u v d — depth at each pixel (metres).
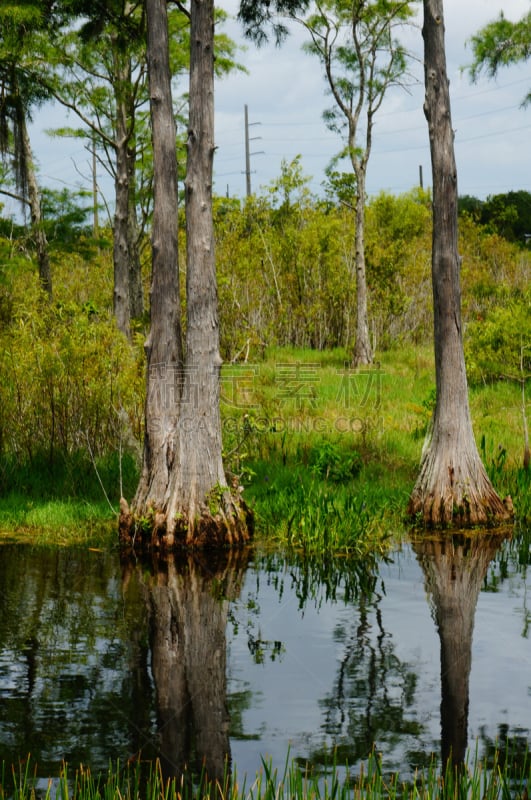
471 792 4.03
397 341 26.11
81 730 4.70
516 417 15.00
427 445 10.32
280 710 4.96
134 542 8.91
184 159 21.88
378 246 25.86
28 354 11.30
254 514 9.55
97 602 7.02
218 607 6.93
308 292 25.92
